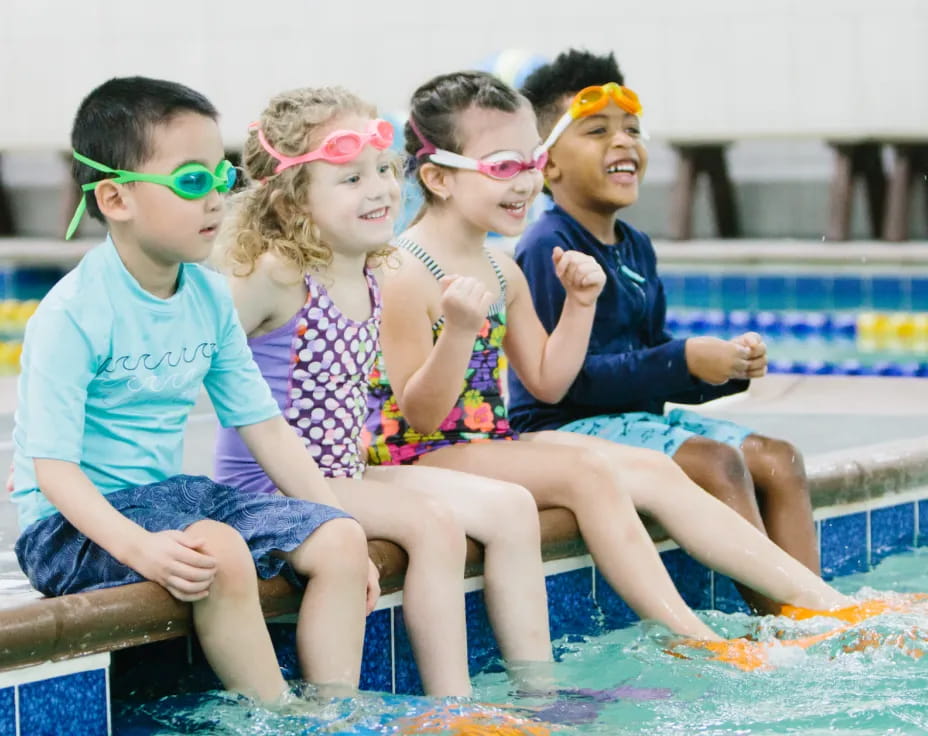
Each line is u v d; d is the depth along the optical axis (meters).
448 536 2.96
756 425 4.97
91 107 2.71
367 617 2.96
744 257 9.78
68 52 12.04
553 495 3.31
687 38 11.03
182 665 2.78
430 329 3.46
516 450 3.37
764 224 11.16
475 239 3.59
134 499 2.72
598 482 3.28
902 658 3.02
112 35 11.98
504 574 3.07
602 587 3.46
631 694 2.87
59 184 12.27
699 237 11.20
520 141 3.51
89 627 2.50
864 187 10.74
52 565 2.70
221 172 2.73
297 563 2.71
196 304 2.82
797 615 3.29
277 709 2.61
